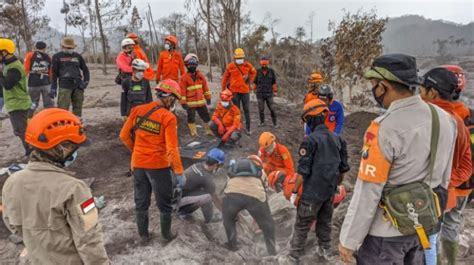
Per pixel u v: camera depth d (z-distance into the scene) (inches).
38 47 299.4
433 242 106.8
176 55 319.3
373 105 583.8
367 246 89.2
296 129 386.9
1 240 166.6
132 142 157.8
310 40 967.6
